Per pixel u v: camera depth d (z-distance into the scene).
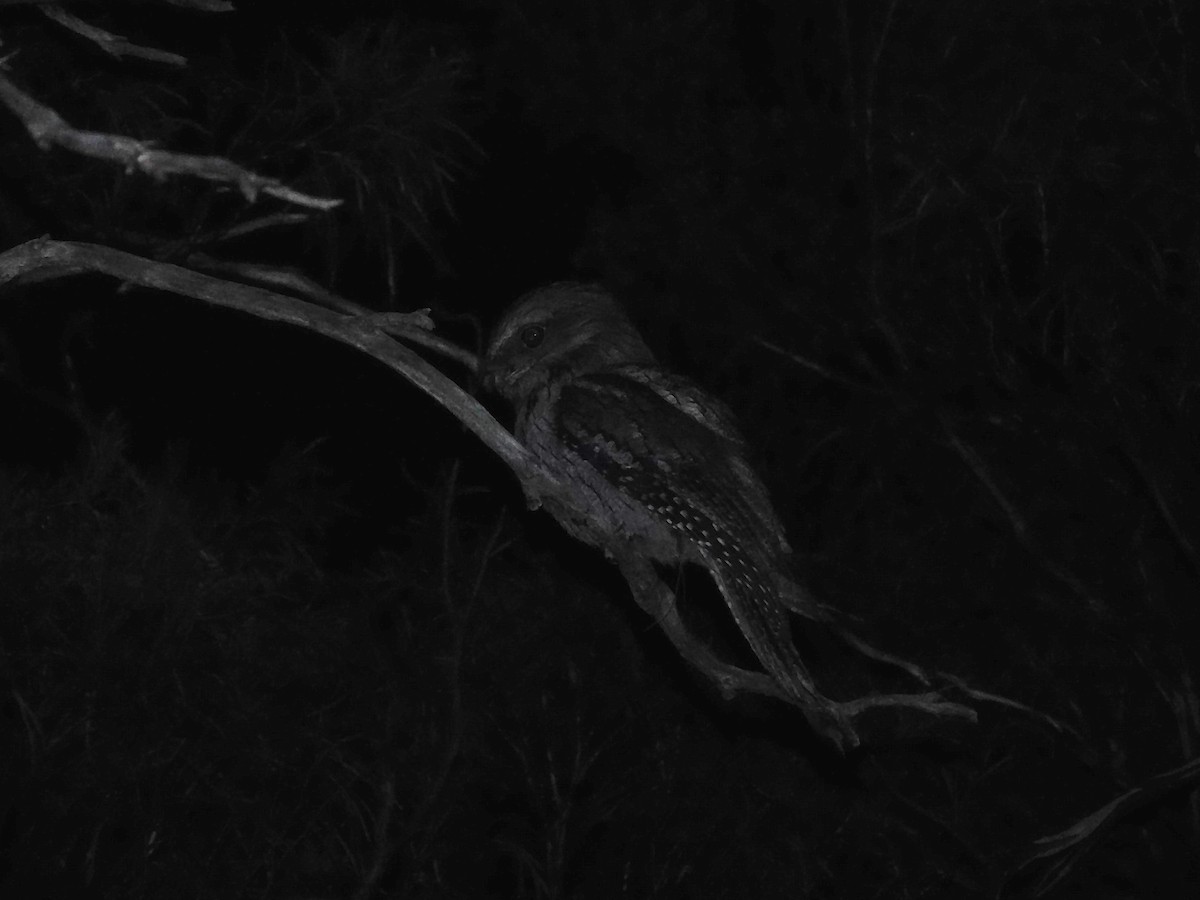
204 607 8.73
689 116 11.07
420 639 9.46
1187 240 10.97
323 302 6.42
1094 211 10.98
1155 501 11.05
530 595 9.72
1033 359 11.41
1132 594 11.27
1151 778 9.27
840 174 11.36
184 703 8.65
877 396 11.46
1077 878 10.91
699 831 9.93
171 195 7.07
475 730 9.67
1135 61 10.94
